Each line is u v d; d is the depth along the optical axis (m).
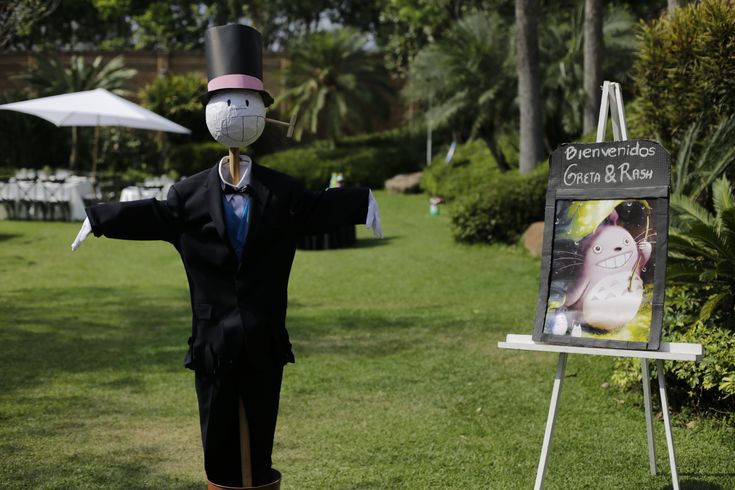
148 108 25.61
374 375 6.76
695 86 7.45
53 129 26.17
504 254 13.48
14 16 13.29
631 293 4.05
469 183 20.30
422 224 17.55
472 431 5.43
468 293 10.48
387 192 23.84
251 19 37.25
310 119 26.38
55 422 5.63
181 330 8.59
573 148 4.36
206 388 3.62
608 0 21.98
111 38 40.03
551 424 4.09
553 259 4.26
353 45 26.47
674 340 5.48
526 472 4.74
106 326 8.77
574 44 18.81
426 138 26.27
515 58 20.08
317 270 12.52
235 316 3.53
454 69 20.19
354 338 8.12
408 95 22.25
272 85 28.30
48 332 8.42
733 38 7.11
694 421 5.40
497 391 6.26
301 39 27.00
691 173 6.99
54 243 15.29
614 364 6.42
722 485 4.48
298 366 7.07
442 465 4.87
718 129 6.88
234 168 3.64
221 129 3.57
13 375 6.77
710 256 5.64
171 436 5.39
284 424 5.62
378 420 5.68
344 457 5.01
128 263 13.26
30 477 4.67
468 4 25.19
